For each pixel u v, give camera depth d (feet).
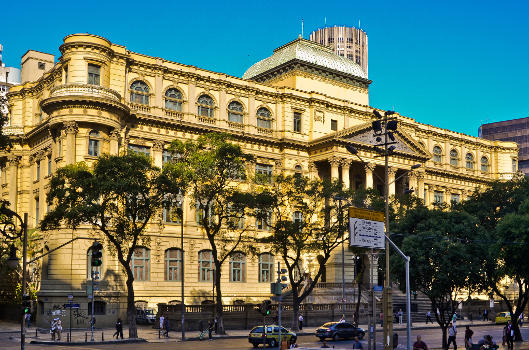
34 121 264.72
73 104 213.05
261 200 192.85
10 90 281.74
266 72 307.78
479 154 375.04
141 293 223.92
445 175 346.95
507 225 142.20
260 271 258.57
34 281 224.12
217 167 188.24
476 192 247.09
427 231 149.89
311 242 203.62
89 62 220.43
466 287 156.46
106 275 214.48
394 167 291.38
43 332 188.24
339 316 231.09
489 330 219.61
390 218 207.82
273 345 153.79
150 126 237.25
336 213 208.13
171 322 200.23
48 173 240.94
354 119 298.76
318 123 283.59
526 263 142.51
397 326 225.76
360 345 124.67
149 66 239.09
